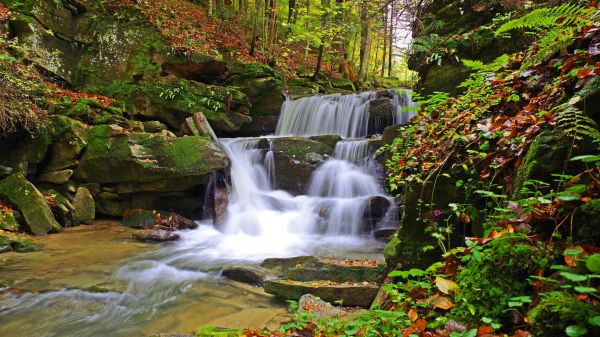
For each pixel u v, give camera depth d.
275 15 18.06
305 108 13.66
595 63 2.48
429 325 2.15
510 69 3.97
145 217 8.77
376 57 25.89
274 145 10.80
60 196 8.78
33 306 4.61
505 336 1.71
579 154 2.25
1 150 8.95
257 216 9.09
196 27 14.91
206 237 8.20
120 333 3.99
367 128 12.51
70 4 11.87
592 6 3.13
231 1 20.53
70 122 9.23
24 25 10.45
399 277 3.78
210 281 5.59
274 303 4.79
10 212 7.67
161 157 8.91
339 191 9.74
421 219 3.55
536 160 2.40
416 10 7.36
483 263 2.11
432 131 4.09
